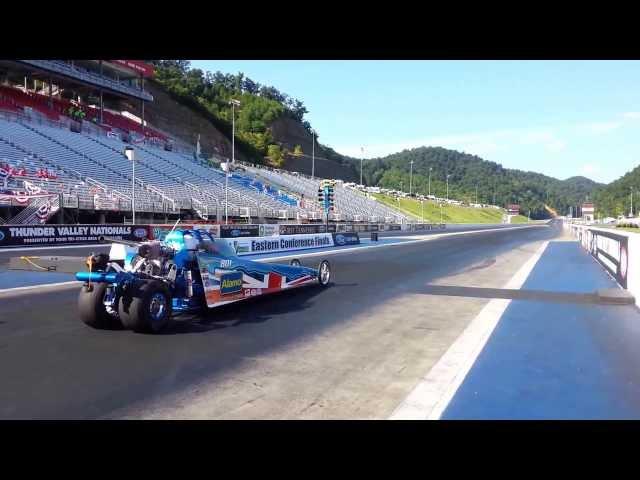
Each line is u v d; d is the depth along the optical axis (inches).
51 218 1045.8
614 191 5999.0
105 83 1956.2
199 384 191.0
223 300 315.3
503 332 283.9
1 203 948.6
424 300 392.8
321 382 195.8
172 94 3009.4
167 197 1413.6
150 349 236.7
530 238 1603.1
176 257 296.2
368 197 3105.3
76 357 221.0
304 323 302.2
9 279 457.1
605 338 269.4
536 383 195.5
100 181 1294.3
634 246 404.2
